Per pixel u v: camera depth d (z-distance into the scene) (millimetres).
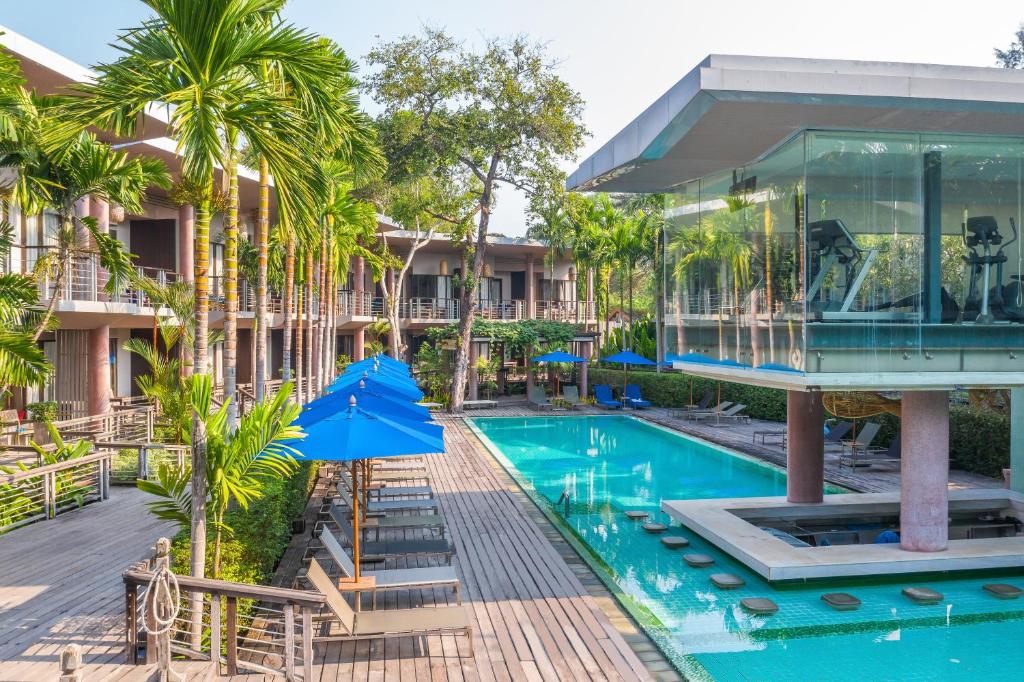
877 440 19203
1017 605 8656
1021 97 8109
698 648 7418
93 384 19391
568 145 27906
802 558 9422
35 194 11688
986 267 9000
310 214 7023
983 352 8938
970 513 12438
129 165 12336
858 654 7359
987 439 16016
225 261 8570
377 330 35406
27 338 10078
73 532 10469
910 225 8789
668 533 11789
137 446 13719
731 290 10195
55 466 11352
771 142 9047
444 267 41156
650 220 35688
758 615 8328
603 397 30953
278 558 9578
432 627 6605
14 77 10812
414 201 30297
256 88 6625
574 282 45906
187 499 7219
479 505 13359
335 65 6867
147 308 18891
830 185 8594
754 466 18219
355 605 7266
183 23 6266
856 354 8625
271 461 6664
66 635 6840
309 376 18484
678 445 21953
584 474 17484
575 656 6816
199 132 6297
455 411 29406
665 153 9383
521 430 25188
